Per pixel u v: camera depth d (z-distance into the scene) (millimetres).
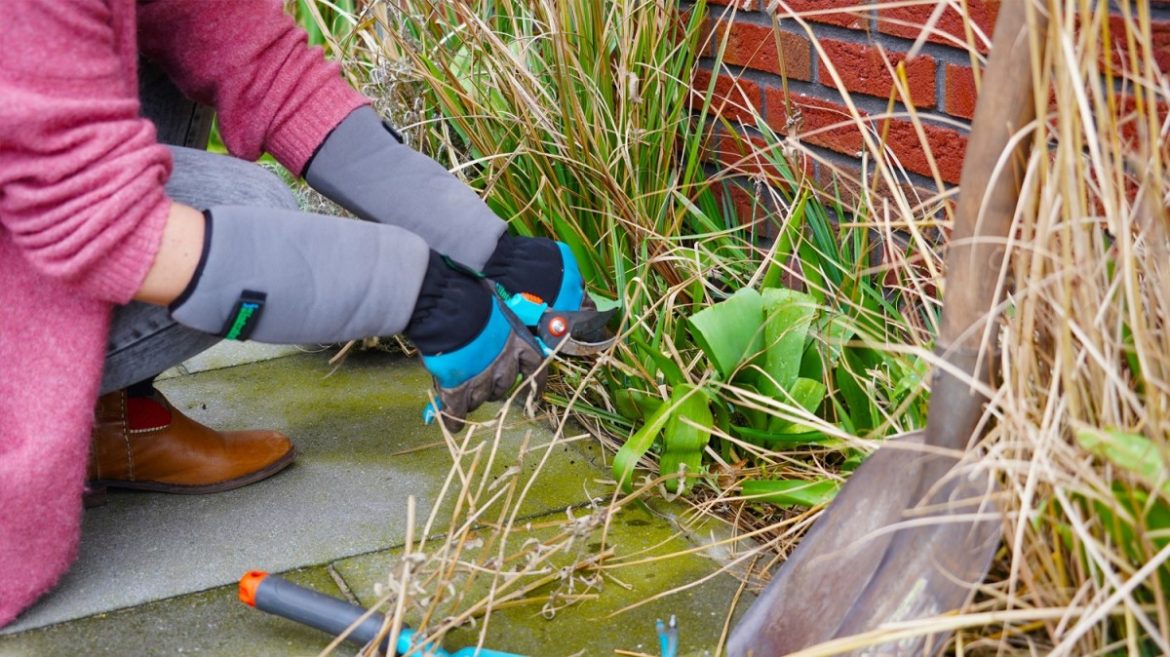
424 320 1286
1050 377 1092
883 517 1173
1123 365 1091
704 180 2051
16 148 1095
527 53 2012
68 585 1415
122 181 1129
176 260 1179
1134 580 917
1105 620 1004
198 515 1571
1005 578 1140
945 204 1354
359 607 1268
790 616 1188
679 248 1739
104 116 1126
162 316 1398
